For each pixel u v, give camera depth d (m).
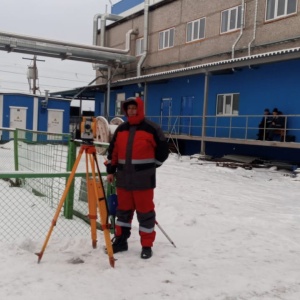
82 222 5.83
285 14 16.38
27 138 8.53
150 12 25.33
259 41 17.48
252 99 16.84
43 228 5.41
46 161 7.31
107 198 4.85
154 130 4.21
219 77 18.64
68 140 6.25
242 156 16.62
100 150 6.37
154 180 4.27
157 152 4.23
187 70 18.25
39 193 7.50
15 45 22.08
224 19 19.59
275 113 14.71
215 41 20.03
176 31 22.95
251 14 17.91
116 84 25.06
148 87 23.98
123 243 4.41
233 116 17.14
